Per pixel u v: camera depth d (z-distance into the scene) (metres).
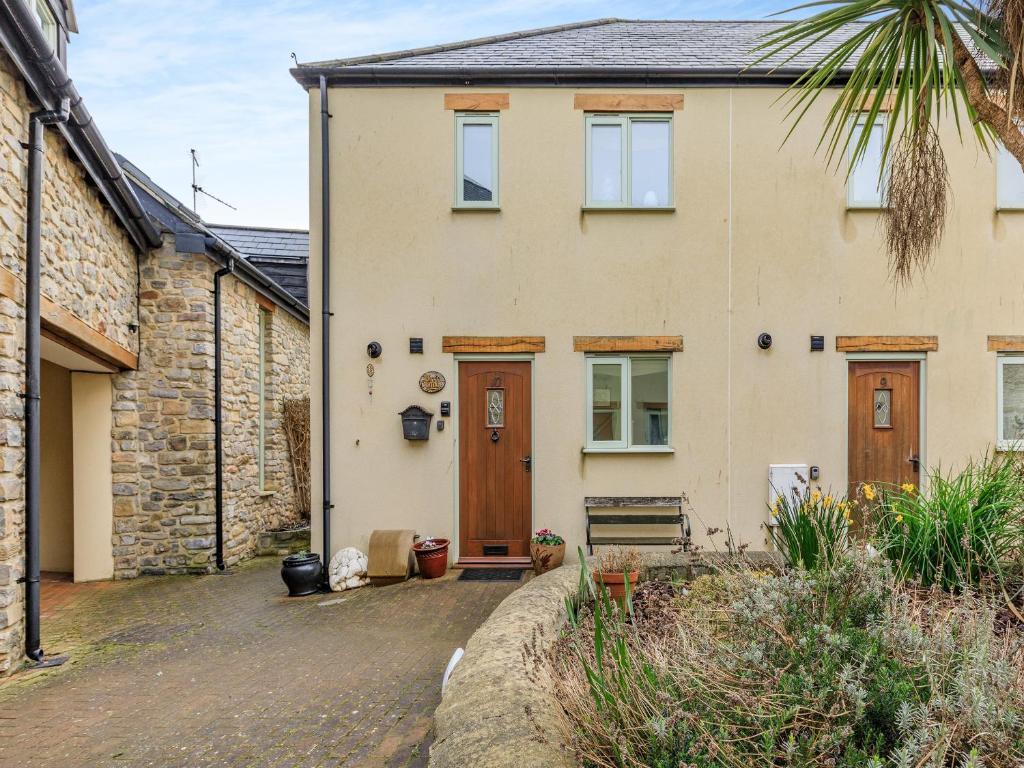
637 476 6.61
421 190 6.72
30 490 4.54
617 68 6.56
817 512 4.04
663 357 6.73
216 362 7.91
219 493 7.81
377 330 6.68
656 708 1.72
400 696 3.49
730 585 2.94
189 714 3.41
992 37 3.06
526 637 2.69
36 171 4.66
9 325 4.31
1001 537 3.34
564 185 6.72
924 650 1.81
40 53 4.36
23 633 4.48
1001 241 6.66
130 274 7.41
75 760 2.94
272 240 12.02
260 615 5.57
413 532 6.46
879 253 6.66
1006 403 6.68
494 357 6.73
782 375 6.63
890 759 1.38
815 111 6.71
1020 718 1.53
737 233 6.68
